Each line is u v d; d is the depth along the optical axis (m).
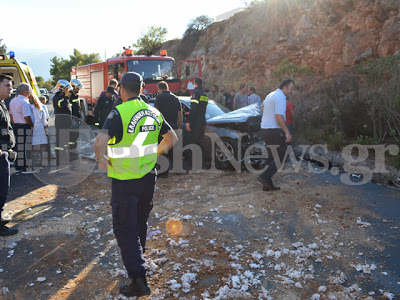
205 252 3.74
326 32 15.70
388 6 13.41
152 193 3.07
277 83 14.04
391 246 3.83
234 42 22.28
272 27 19.38
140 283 2.88
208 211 4.89
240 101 9.85
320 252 3.71
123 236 2.88
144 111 2.94
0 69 9.97
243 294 2.97
